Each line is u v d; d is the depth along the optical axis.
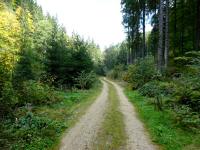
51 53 33.28
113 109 18.20
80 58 37.72
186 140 10.59
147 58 31.75
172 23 36.44
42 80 27.27
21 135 10.95
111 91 33.06
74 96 24.97
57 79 33.41
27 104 17.00
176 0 35.66
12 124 12.73
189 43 34.41
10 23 26.48
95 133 12.09
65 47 36.12
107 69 105.12
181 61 27.62
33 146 10.02
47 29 69.00
